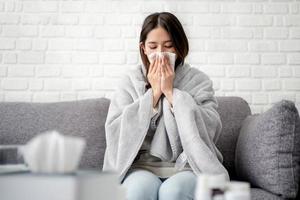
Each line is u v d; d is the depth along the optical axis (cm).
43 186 57
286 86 231
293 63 233
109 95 230
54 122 187
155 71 160
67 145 61
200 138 142
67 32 234
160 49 162
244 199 64
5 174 61
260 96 230
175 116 148
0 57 232
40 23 235
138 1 236
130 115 150
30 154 62
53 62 232
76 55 233
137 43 234
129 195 119
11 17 235
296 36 234
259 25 235
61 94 230
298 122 142
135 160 154
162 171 144
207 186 67
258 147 148
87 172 66
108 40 234
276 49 234
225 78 232
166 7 235
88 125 186
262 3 235
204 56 233
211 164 138
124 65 232
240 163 166
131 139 146
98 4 236
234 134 188
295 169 139
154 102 156
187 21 235
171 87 157
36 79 231
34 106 194
